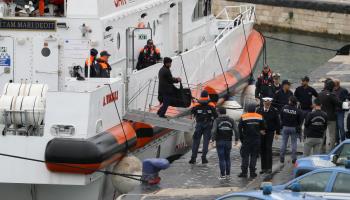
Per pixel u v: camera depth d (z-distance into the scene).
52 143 51.66
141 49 64.50
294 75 110.44
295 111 58.41
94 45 58.34
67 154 51.38
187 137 70.06
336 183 43.91
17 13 59.53
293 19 146.25
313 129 57.47
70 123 52.28
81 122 52.22
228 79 77.88
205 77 74.88
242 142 55.88
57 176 52.12
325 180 44.25
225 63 80.31
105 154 52.50
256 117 55.41
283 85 64.31
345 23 140.88
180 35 74.06
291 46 132.50
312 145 57.94
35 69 58.50
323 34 143.00
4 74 58.62
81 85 55.12
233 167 59.16
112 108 56.03
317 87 86.56
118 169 55.47
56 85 58.44
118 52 61.97
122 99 57.94
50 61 58.31
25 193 54.75
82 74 57.78
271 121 56.16
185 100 61.44
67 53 58.25
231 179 55.94
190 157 61.81
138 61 64.12
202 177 56.50
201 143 66.88
